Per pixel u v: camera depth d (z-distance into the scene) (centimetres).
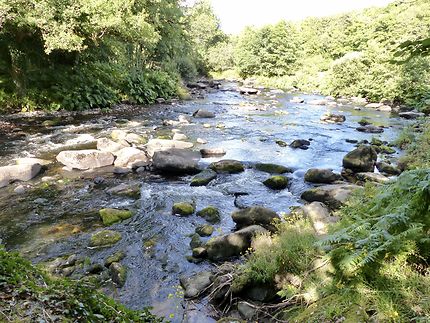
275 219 594
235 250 553
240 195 833
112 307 298
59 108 1636
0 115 1440
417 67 2119
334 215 575
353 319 290
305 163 1064
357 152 1016
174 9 2527
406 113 1908
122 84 2119
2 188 823
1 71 1580
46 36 1401
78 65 1898
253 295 444
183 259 564
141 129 1437
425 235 323
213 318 427
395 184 376
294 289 395
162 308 446
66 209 735
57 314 260
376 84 2455
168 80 2530
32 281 300
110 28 1616
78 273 515
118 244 604
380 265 318
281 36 4197
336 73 2839
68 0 1423
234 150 1180
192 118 1727
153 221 693
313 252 434
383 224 332
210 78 4566
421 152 994
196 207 759
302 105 2309
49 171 944
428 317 255
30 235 627
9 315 248
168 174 970
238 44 4781
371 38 2866
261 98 2639
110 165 1017
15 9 1316
